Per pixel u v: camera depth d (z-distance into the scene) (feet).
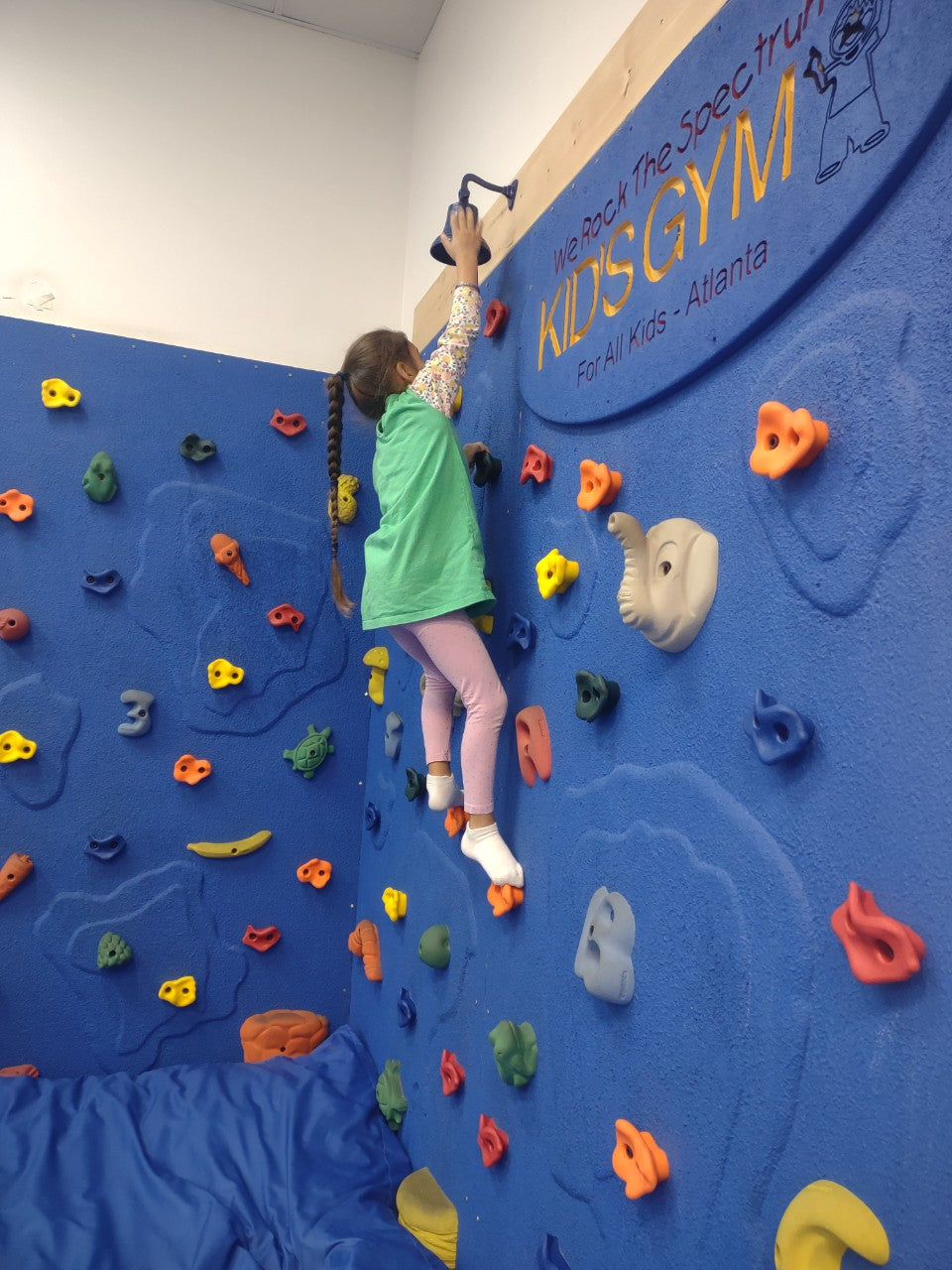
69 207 7.07
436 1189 5.17
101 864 6.83
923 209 2.26
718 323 3.04
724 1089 2.79
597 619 3.87
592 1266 3.49
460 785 5.37
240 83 7.57
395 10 7.54
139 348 7.00
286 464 7.27
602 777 3.75
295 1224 5.00
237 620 7.11
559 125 4.54
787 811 2.64
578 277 4.18
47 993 6.70
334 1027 7.33
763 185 2.87
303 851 7.27
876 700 2.34
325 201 7.73
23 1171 5.41
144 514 6.95
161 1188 5.29
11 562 6.68
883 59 2.38
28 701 6.69
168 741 6.97
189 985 6.92
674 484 3.34
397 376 5.05
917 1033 2.12
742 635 2.89
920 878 2.15
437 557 4.50
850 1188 2.27
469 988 5.00
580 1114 3.67
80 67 7.17
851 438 2.46
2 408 6.70
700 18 3.32
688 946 3.04
